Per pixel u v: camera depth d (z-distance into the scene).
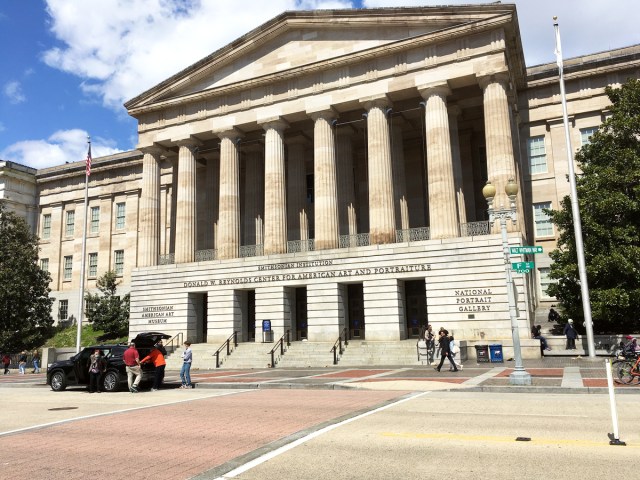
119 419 12.59
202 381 22.22
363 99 36.03
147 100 43.50
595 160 30.00
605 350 27.62
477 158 41.75
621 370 16.47
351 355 30.72
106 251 55.97
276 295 35.97
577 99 39.91
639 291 26.02
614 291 26.12
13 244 48.72
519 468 7.30
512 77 36.81
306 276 35.12
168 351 36.75
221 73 41.53
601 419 10.90
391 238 34.19
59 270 58.53
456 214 33.16
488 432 9.76
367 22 36.34
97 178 58.22
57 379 21.45
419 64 34.72
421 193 42.19
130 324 40.94
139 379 19.72
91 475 7.59
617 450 8.14
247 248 41.66
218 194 46.22
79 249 58.00
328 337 33.88
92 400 17.25
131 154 56.44
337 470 7.41
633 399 13.83
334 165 37.16
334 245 35.81
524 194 39.16
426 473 7.17
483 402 13.88
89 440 10.09
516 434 9.54
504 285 29.70
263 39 39.69
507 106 32.72
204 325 41.12
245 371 28.34
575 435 9.34
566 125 27.62
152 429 11.08
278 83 39.06
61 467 8.08
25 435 10.81
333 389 18.44
